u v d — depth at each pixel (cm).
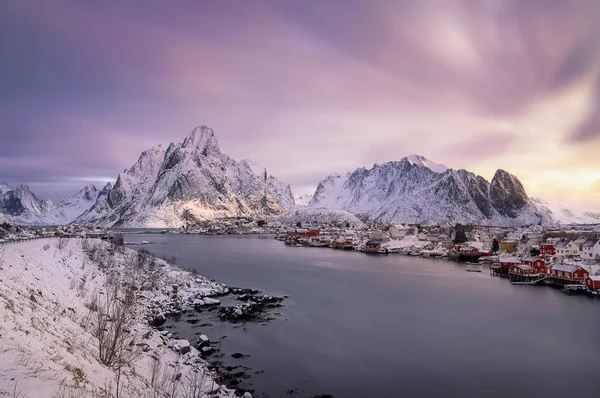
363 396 3231
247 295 6938
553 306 6556
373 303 6662
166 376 2844
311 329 5053
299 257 15212
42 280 4106
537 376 3659
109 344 2788
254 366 3788
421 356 4144
